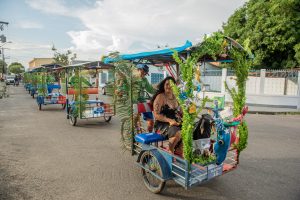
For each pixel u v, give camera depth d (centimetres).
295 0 1670
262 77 1577
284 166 512
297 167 507
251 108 1427
